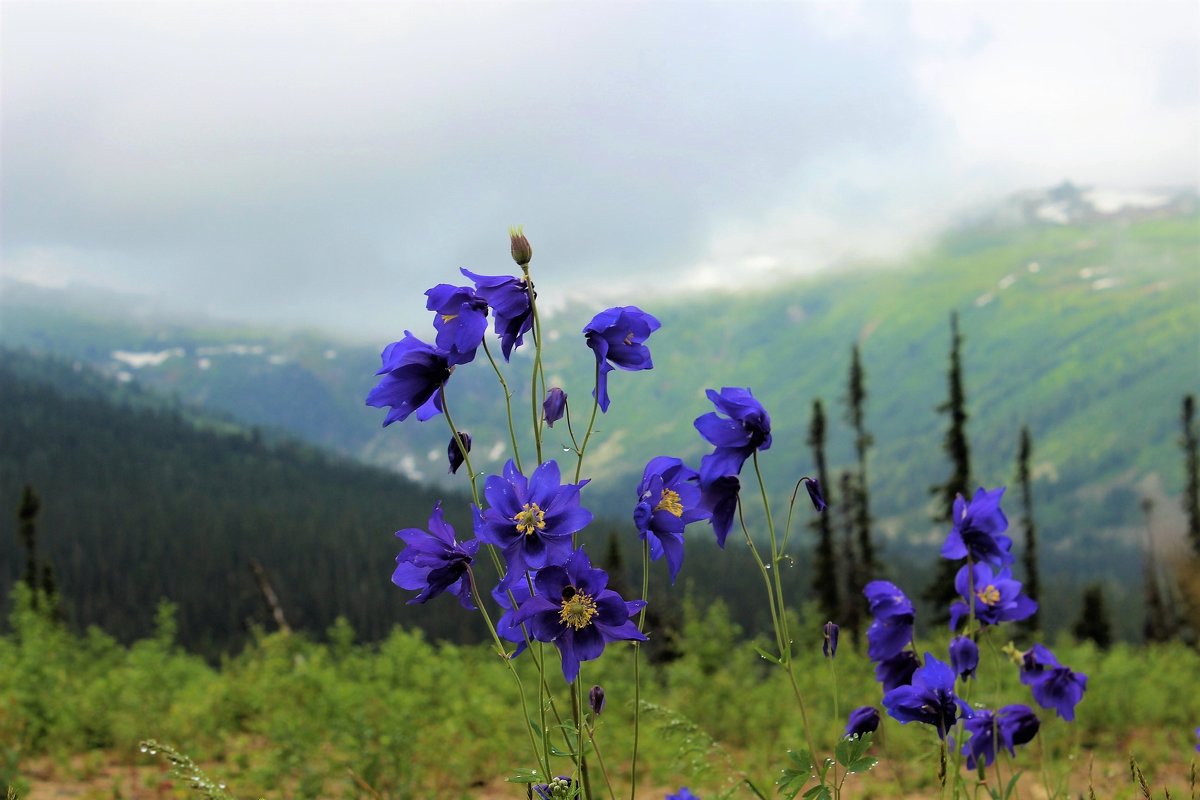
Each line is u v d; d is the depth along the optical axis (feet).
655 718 4.13
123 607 137.59
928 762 4.50
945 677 3.67
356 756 6.52
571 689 3.10
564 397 3.18
